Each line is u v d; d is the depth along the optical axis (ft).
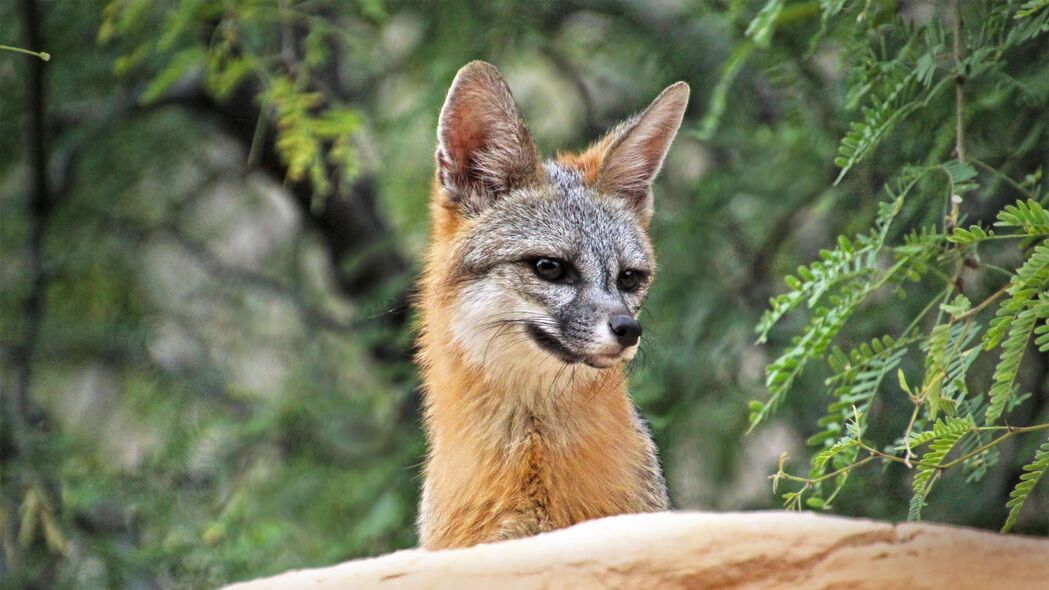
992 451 23.53
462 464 27.76
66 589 42.11
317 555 44.68
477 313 28.63
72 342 51.34
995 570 16.12
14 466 42.50
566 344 27.76
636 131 31.17
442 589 17.06
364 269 53.72
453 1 44.86
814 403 42.04
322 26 41.39
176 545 43.47
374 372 51.03
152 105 51.57
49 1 48.73
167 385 51.49
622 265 29.63
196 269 57.06
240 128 52.54
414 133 45.01
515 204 29.76
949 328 21.39
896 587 16.17
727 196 45.03
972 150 32.91
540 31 47.91
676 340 43.57
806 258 43.86
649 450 29.86
